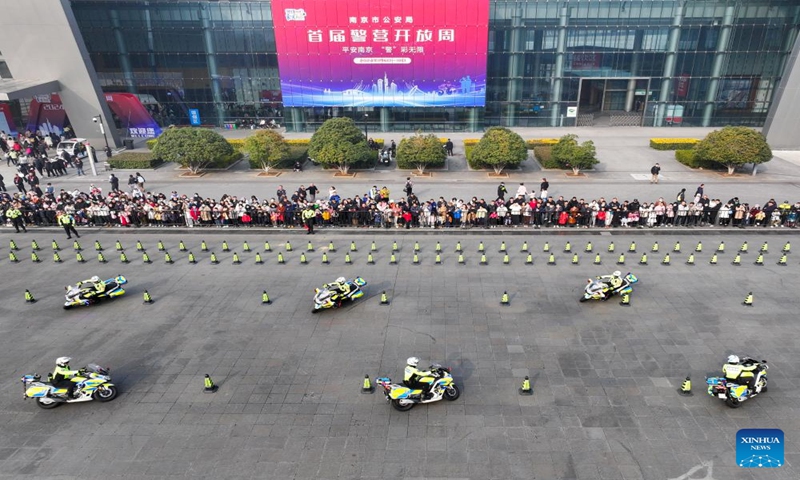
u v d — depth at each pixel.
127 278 24.30
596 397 15.71
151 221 31.34
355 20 50.84
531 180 39.69
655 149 47.59
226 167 44.50
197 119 60.06
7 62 47.97
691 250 26.33
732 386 14.85
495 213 30.02
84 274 24.88
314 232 29.70
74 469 13.36
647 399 15.58
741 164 39.28
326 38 51.72
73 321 20.59
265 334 19.45
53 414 15.45
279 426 14.77
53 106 55.75
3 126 53.81
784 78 44.97
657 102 57.00
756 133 38.69
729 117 56.97
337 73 53.28
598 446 13.86
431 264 25.23
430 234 29.22
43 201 32.16
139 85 58.34
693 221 29.80
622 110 58.56
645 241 27.62
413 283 23.31
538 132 55.97
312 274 24.44
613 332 19.11
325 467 13.31
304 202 31.00
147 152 49.81
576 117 58.16
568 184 38.47
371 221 30.41
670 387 16.08
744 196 34.72
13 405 15.86
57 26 46.19
